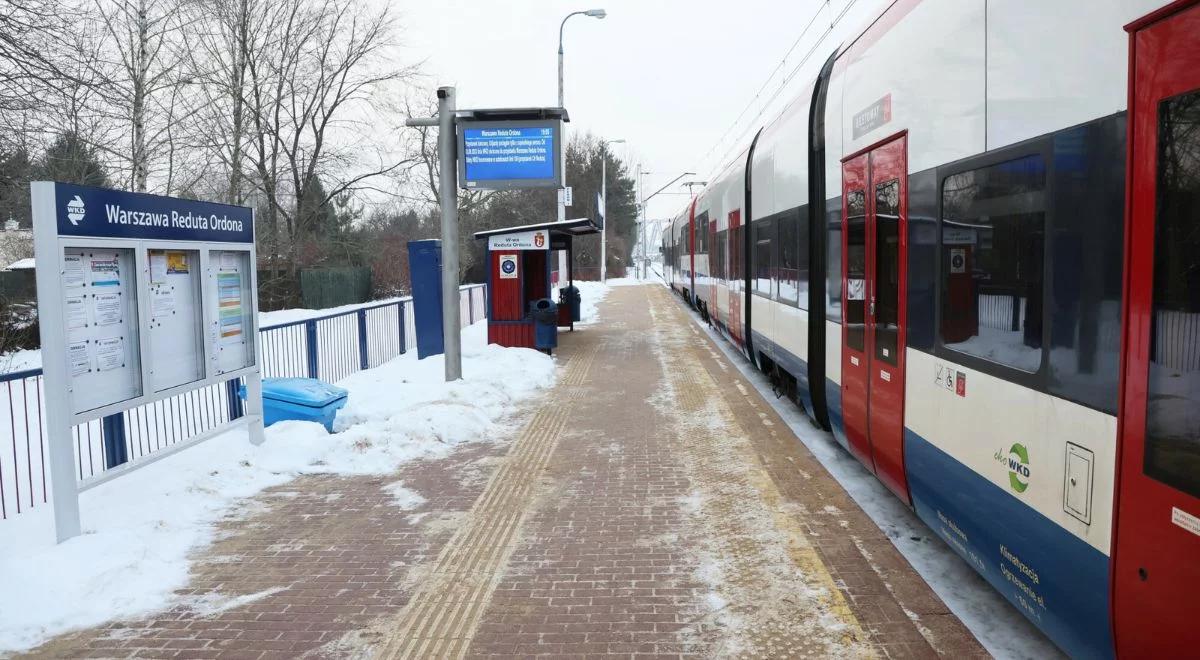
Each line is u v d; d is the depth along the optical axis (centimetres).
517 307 1464
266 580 466
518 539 528
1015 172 335
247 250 722
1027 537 327
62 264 506
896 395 497
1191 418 222
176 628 407
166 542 522
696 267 2358
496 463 724
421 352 1426
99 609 427
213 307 677
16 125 1346
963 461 393
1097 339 272
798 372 831
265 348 1045
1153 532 240
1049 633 323
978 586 436
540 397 1059
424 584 458
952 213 405
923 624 392
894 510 568
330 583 461
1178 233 229
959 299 396
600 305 2967
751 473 668
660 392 1083
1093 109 275
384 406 923
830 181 682
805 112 780
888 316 515
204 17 2217
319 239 3005
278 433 784
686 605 421
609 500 608
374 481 671
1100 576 270
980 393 371
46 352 498
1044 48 310
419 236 3900
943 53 418
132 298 580
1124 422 255
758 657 364
